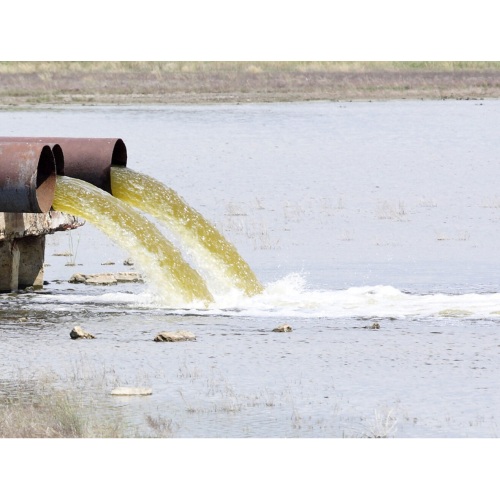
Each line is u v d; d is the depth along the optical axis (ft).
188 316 145.38
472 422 98.58
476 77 608.19
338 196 277.85
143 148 366.22
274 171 322.34
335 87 577.02
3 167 148.87
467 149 371.35
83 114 466.70
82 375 114.42
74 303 155.53
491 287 164.55
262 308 150.82
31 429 94.79
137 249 155.84
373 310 148.25
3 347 127.54
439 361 120.57
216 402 104.83
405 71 612.29
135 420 98.58
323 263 188.34
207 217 243.19
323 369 117.29
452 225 231.91
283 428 96.48
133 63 602.44
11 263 165.78
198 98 541.34
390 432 95.35
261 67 607.37
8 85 557.33
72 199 156.97
